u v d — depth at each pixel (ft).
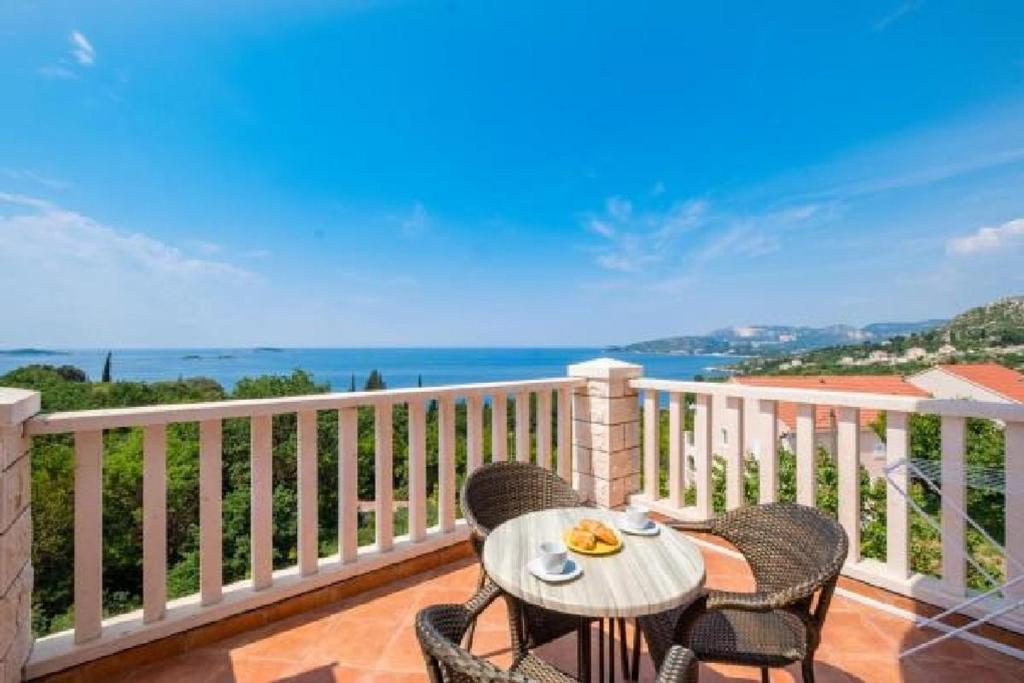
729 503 11.48
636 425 13.48
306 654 7.48
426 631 3.04
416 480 10.60
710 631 5.57
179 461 53.93
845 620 8.38
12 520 5.86
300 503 8.91
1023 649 7.29
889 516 8.94
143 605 7.26
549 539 5.58
